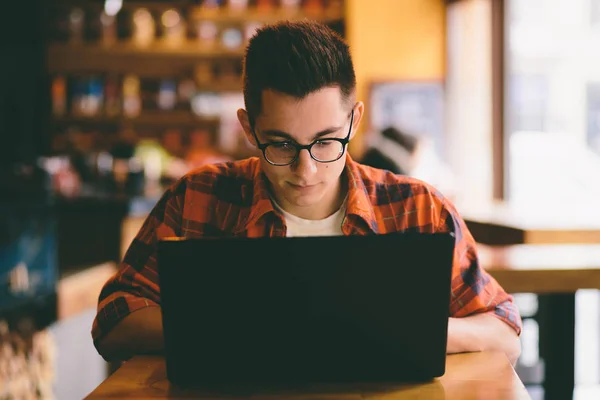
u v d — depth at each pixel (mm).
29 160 5113
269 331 1129
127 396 1140
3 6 5879
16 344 2709
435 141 6562
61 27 6625
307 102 1229
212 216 1599
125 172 4699
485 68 6066
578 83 6414
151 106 6738
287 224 1521
